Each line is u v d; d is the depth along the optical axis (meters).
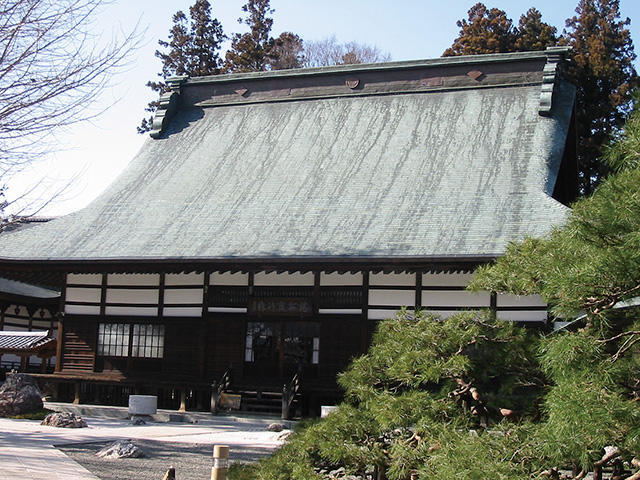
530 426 7.15
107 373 28.00
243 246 25.19
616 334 7.38
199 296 27.22
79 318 28.61
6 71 12.88
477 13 44.72
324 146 29.83
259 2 56.59
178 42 53.94
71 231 28.42
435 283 24.14
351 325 25.05
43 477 11.30
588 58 41.59
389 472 7.77
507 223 23.33
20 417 21.45
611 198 6.83
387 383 9.69
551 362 6.91
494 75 30.20
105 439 17.44
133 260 25.70
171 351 27.36
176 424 23.19
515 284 8.53
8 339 32.62
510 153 26.73
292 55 70.62
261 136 31.59
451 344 9.01
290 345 26.08
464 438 7.17
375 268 23.39
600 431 5.98
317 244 24.41
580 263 7.05
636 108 7.36
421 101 30.61
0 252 27.61
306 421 9.96
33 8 13.04
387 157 28.22
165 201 29.09
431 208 24.95
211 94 34.50
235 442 18.50
